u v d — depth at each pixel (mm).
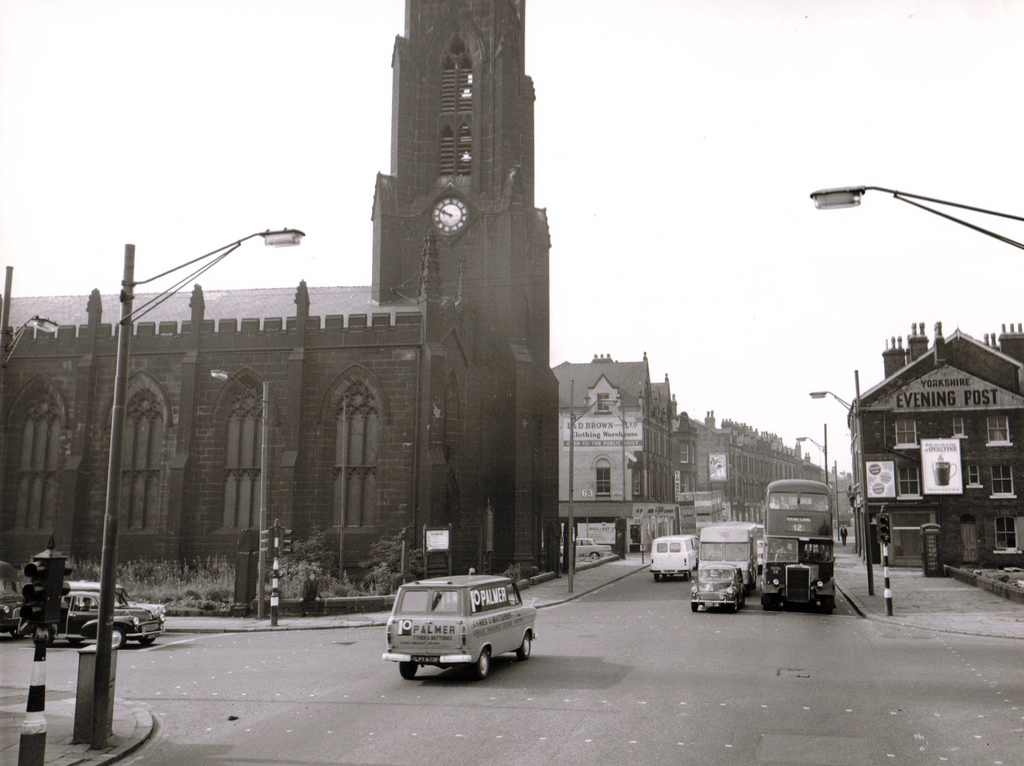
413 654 16203
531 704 13930
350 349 40438
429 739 11703
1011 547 48719
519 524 44312
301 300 41094
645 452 77500
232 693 15578
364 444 40094
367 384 40156
